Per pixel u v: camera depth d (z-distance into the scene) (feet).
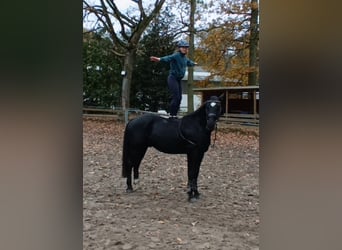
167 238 10.53
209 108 14.51
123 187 17.65
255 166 23.93
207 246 9.93
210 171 22.26
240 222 12.45
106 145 30.55
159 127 15.69
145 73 57.26
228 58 48.11
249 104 45.03
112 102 55.77
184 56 15.64
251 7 44.88
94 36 50.65
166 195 16.40
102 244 9.80
